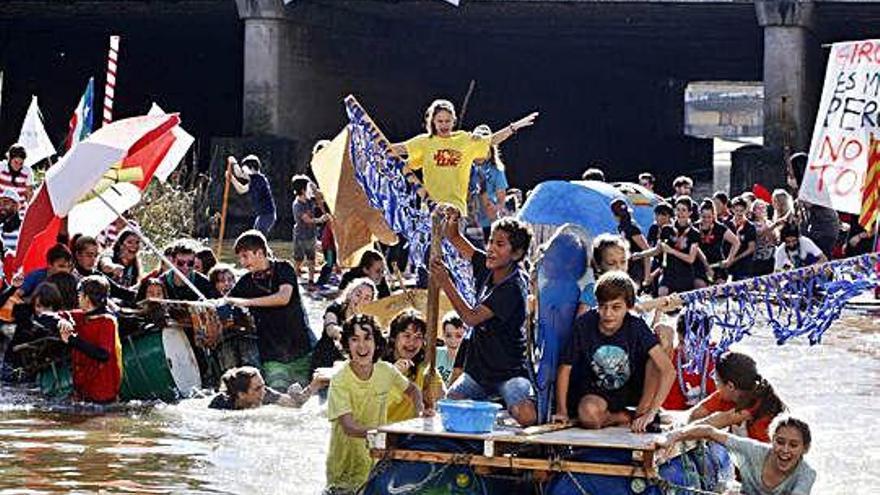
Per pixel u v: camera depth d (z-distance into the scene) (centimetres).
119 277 2277
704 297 1499
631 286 1303
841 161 2606
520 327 1397
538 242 2580
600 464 1223
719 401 1392
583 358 1314
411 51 6412
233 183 3691
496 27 6366
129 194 2408
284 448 1669
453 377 1501
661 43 7019
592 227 2586
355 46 5922
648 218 3450
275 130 5312
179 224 3809
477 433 1251
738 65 8038
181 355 1995
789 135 4894
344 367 1454
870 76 2584
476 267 1518
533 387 1352
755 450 1280
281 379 2030
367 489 1277
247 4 5297
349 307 2017
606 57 7650
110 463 1578
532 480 1248
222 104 7181
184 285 2128
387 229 2200
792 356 2478
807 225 3488
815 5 5016
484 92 7138
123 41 7025
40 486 1462
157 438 1717
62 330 1908
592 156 8031
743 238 3350
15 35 6875
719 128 14362
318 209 3625
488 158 2436
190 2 5853
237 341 2031
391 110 6325
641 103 8475
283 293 2048
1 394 1997
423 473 1265
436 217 1462
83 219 2367
